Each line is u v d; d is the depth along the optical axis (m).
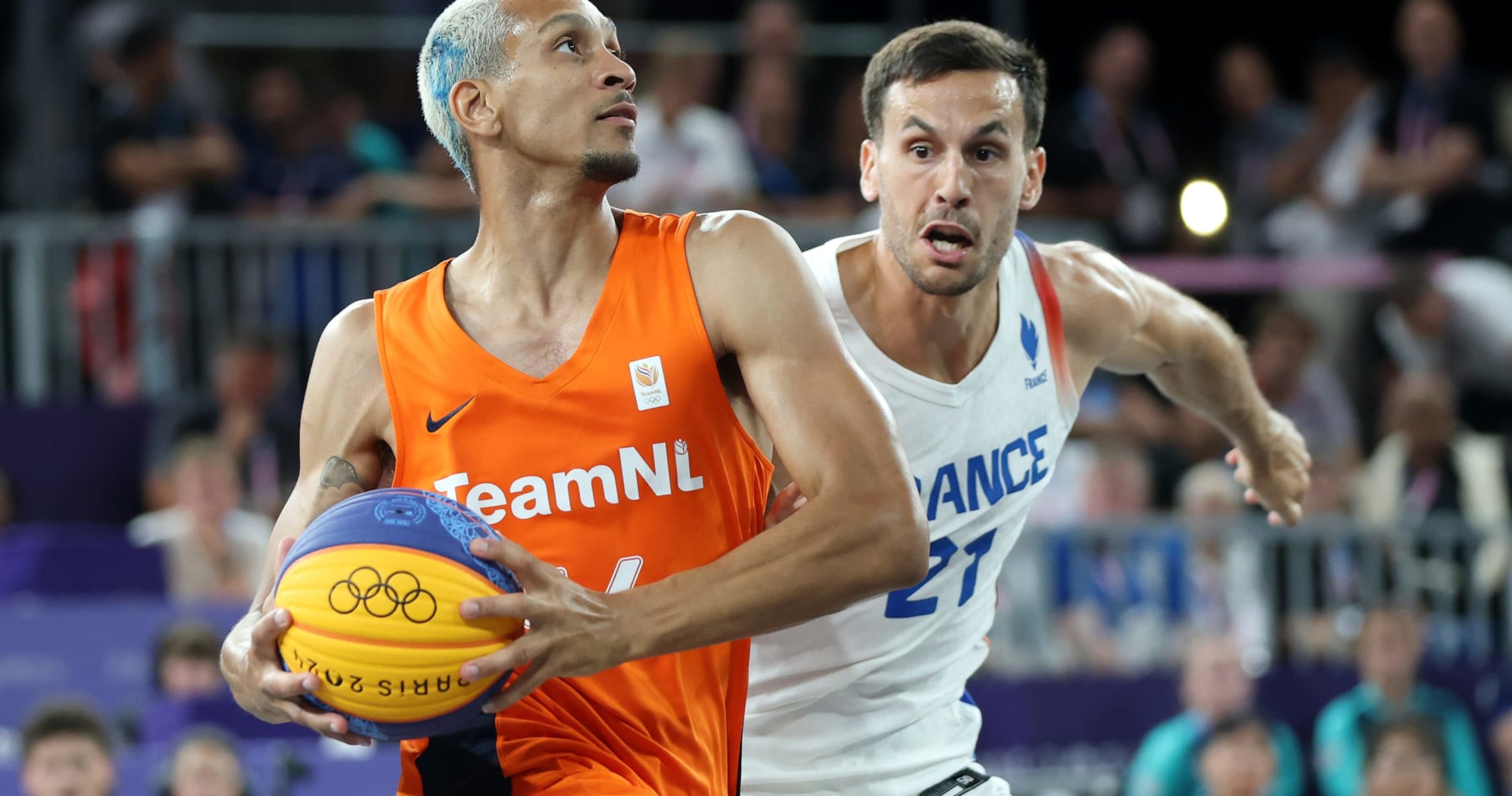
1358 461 31.14
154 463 28.34
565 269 10.05
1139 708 23.44
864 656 12.49
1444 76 34.59
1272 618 25.53
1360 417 32.75
